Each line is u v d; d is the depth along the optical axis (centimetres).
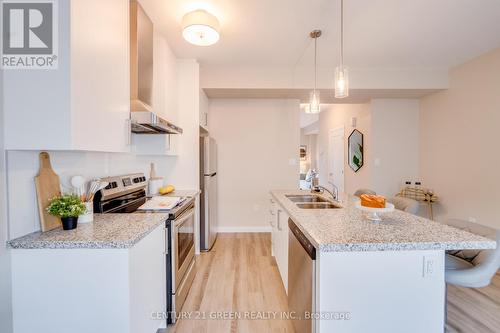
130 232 129
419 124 410
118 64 155
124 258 116
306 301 132
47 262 115
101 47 135
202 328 177
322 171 674
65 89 109
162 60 247
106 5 140
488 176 296
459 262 163
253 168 414
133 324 121
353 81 350
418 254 117
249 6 206
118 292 116
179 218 191
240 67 342
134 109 180
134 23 185
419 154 411
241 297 215
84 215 145
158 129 217
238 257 302
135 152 243
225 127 411
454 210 343
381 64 335
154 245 152
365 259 115
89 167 174
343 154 527
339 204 207
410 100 410
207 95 385
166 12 214
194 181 310
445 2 202
